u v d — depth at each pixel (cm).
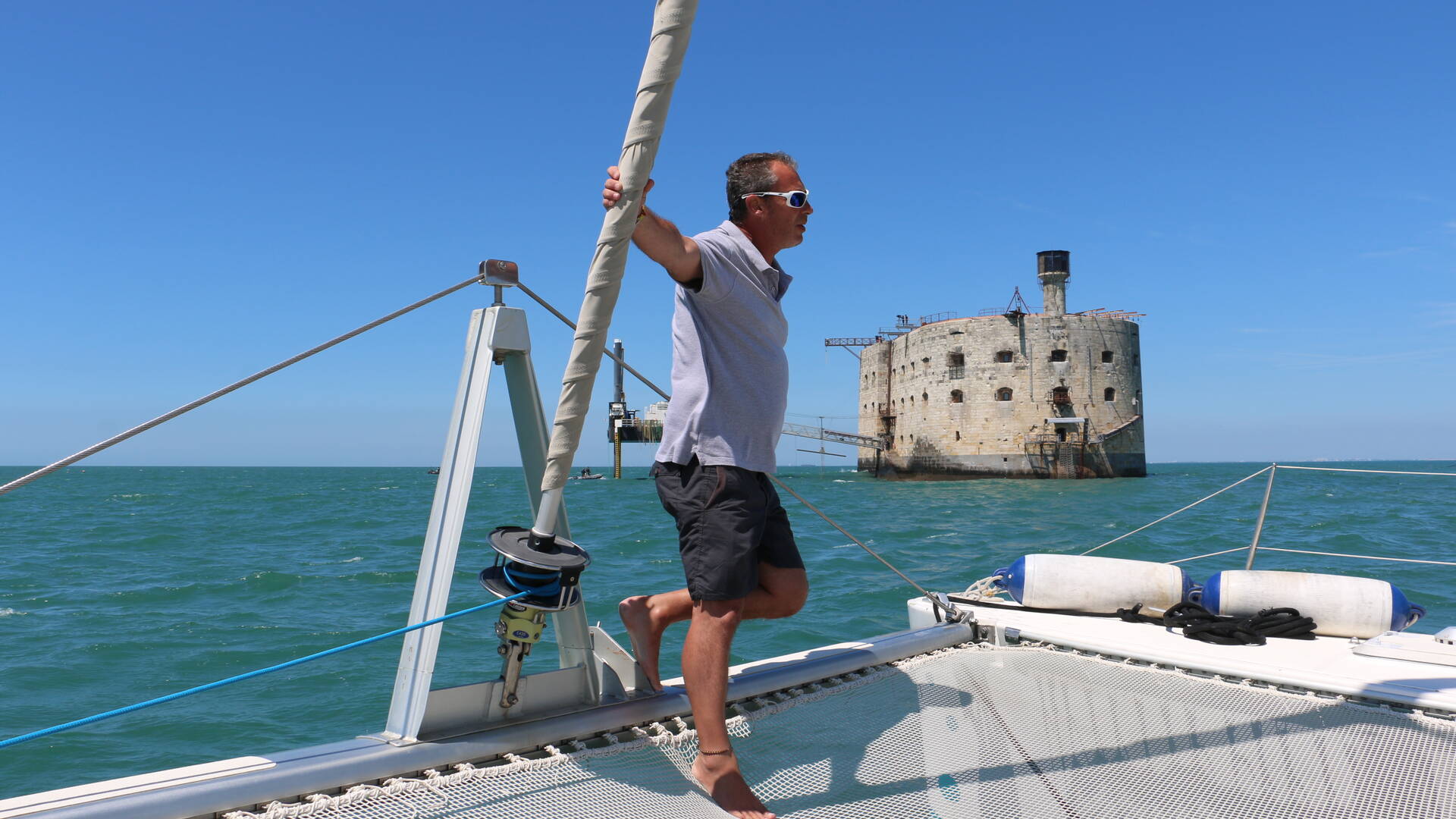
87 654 915
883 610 1023
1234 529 2316
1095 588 365
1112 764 225
